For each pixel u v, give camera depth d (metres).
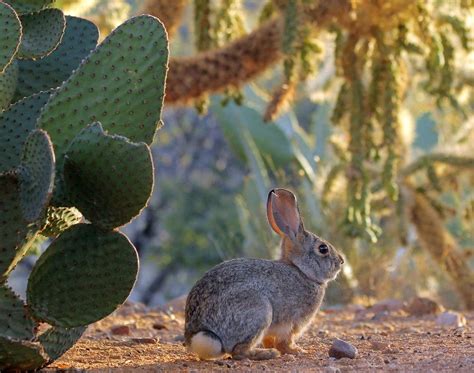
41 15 8.76
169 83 13.71
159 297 33.97
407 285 17.22
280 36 13.19
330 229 16.98
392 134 14.41
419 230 16.20
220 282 8.91
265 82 22.42
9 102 8.53
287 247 9.51
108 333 11.12
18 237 7.64
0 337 7.45
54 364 8.57
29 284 7.79
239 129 20.03
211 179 35.19
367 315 13.23
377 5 14.04
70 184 7.70
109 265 7.76
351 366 8.45
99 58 7.98
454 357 8.85
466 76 16.00
